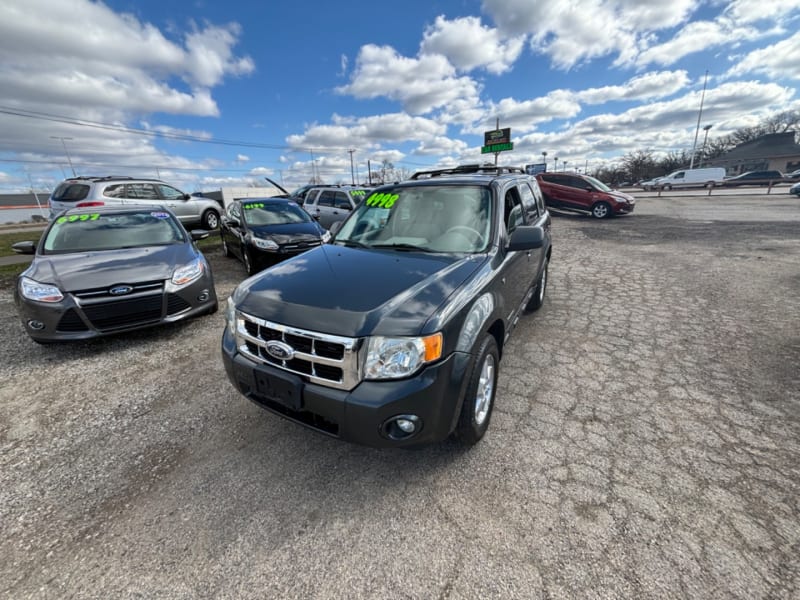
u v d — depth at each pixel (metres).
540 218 4.52
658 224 12.45
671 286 5.79
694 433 2.50
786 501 1.95
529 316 4.74
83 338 3.70
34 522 1.93
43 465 2.33
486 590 1.56
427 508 1.97
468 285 2.27
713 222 12.34
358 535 1.82
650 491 2.04
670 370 3.34
